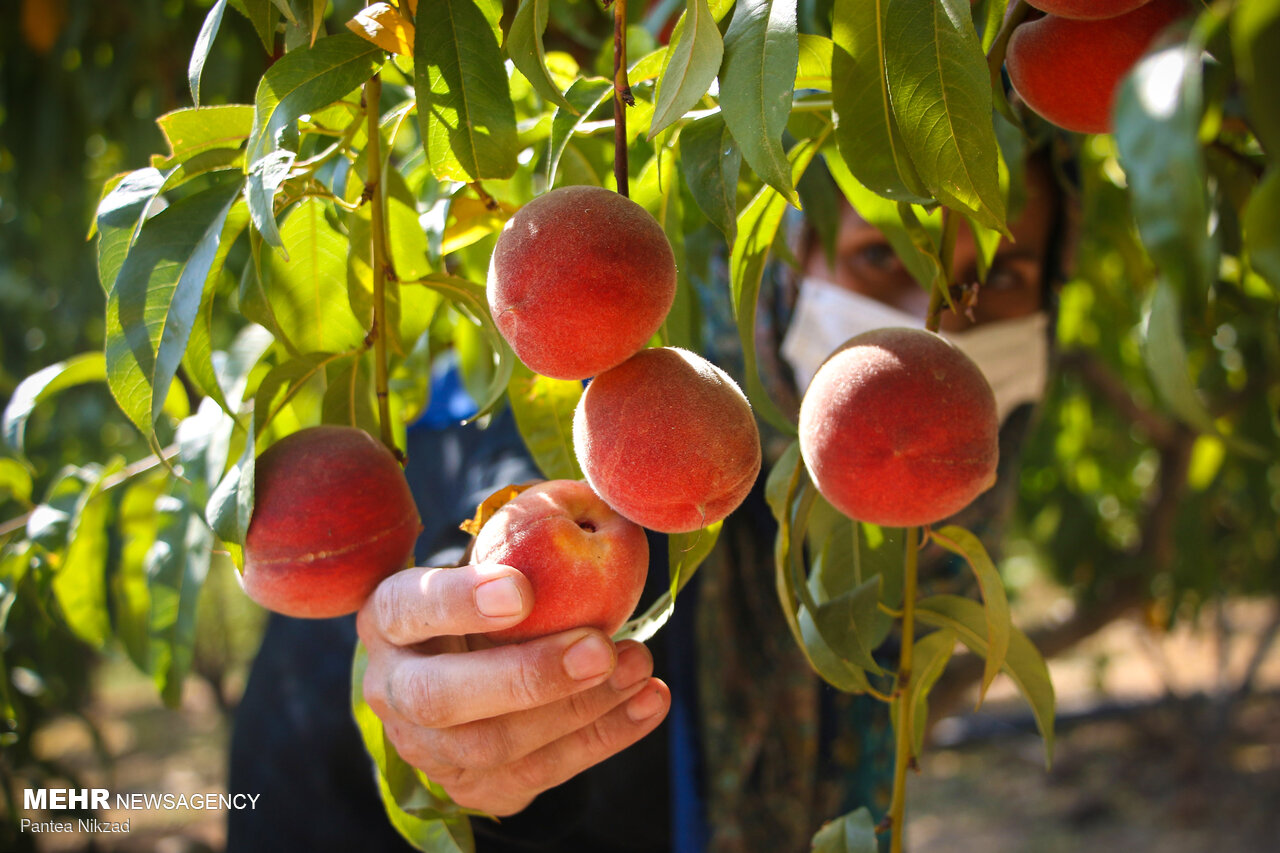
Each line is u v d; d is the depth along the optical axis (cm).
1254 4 37
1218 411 267
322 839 147
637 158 97
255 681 166
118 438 337
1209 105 60
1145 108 41
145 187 79
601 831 154
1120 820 488
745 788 151
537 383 90
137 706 738
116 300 72
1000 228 67
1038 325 152
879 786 158
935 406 68
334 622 156
